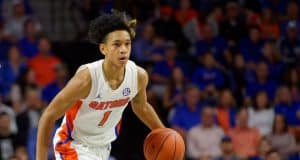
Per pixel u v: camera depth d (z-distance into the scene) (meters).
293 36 22.91
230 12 22.86
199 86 20.44
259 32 23.08
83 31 22.38
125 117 18.70
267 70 21.25
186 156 18.09
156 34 21.88
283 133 18.92
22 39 20.44
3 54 20.02
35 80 19.42
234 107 19.53
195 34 22.59
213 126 18.31
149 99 18.55
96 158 9.05
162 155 8.95
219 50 21.77
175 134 9.13
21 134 17.23
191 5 23.78
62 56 21.61
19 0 21.86
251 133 18.67
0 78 19.00
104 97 8.59
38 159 8.54
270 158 17.30
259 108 19.50
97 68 8.48
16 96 18.36
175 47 21.69
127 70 8.70
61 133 9.06
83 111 8.68
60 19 23.55
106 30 8.27
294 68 21.52
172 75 19.70
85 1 22.27
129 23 8.34
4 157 16.56
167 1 23.14
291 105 20.14
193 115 18.81
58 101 8.36
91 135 8.97
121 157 18.42
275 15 24.17
